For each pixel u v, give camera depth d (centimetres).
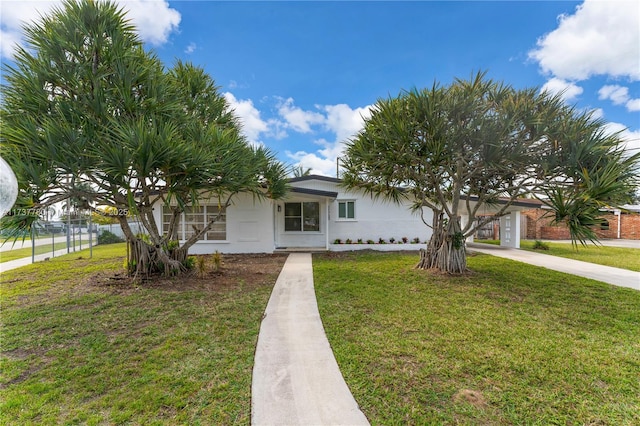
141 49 699
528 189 686
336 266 926
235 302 559
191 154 579
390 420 246
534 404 263
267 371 319
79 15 604
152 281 718
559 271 827
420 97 628
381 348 369
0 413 253
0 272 873
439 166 676
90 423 241
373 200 1343
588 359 339
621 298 571
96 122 574
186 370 321
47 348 374
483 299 569
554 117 614
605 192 498
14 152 499
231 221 1259
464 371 316
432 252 859
